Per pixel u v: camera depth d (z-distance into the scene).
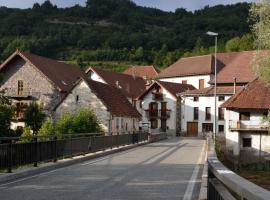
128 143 39.53
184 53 144.25
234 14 170.50
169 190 12.48
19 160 16.16
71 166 19.86
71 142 22.78
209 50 129.88
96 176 15.88
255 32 33.03
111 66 144.88
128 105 58.69
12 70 58.62
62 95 57.03
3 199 10.69
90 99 50.06
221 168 6.05
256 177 34.12
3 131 29.39
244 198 3.60
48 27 172.00
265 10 32.44
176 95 79.62
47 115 55.38
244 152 49.03
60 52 157.88
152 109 81.19
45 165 18.17
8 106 30.47
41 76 57.50
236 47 121.31
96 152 27.58
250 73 74.25
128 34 171.62
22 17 169.75
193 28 167.62
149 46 162.75
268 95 49.16
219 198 5.41
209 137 40.09
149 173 17.03
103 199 10.82
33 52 147.62
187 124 77.75
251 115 48.91
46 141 19.00
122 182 14.21
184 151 32.47
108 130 49.19
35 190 12.26
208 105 75.38
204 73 85.81
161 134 59.84
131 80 87.38
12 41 146.75
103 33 173.25
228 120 49.81
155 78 93.81
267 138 47.97
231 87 74.12
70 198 10.91
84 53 155.50
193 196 11.38
